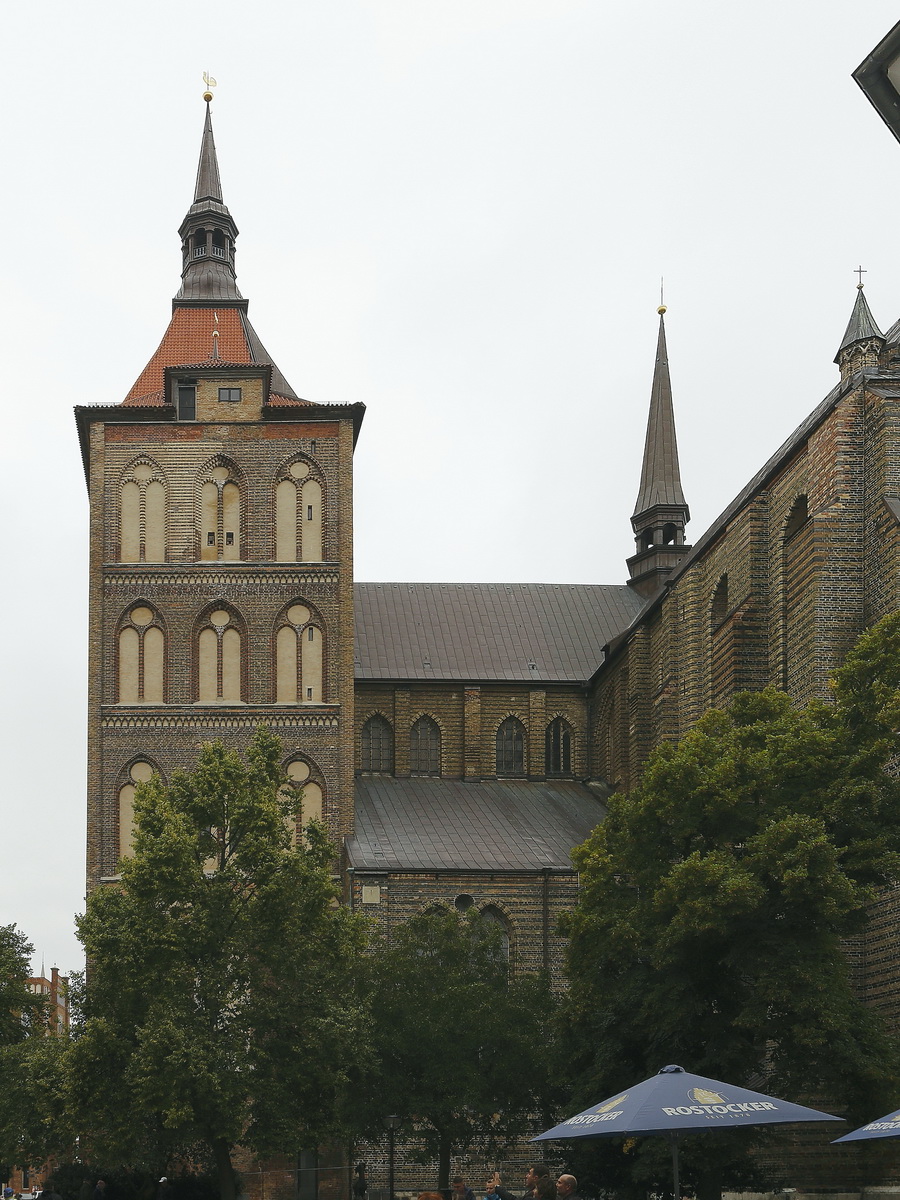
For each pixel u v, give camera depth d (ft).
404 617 319.68
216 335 280.51
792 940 142.31
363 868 244.63
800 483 208.85
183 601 261.85
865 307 208.85
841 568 192.75
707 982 148.25
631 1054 156.25
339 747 258.37
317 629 262.06
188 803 183.93
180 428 266.16
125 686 258.57
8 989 250.98
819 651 191.42
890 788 148.25
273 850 179.93
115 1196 216.54
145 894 176.86
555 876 247.09
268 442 266.57
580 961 160.86
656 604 267.80
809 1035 135.44
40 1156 207.51
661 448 347.97
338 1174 226.79
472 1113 195.62
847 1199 166.09
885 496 188.03
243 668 260.42
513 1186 227.40
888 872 142.92
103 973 176.96
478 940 215.92
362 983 196.34
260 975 178.60
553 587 334.85
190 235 301.63
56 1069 178.29
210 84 311.68
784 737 149.48
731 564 231.09
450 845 258.16
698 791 149.38
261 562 263.08
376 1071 183.32
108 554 262.47
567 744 307.99
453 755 303.68
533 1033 193.98
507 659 312.91
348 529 264.72
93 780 254.88
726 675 221.87
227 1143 181.16
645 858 157.28
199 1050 165.37
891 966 170.19
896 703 141.79
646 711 275.80
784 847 139.54
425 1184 229.25
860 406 195.00
